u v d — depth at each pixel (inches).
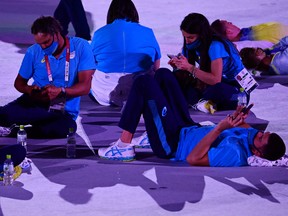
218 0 1371.8
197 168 548.4
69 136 580.7
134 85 561.0
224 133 560.4
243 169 546.9
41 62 640.4
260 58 876.6
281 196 497.7
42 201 479.2
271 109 735.7
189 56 706.2
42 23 621.9
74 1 994.1
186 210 468.4
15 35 1021.8
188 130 565.0
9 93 764.6
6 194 491.2
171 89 579.8
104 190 501.4
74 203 477.1
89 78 639.8
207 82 694.5
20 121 631.2
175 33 1066.1
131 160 570.3
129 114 564.4
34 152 591.2
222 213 465.4
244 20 1179.3
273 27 951.0
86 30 1007.0
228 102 722.8
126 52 739.4
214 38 697.0
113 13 750.5
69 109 645.9
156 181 520.4
